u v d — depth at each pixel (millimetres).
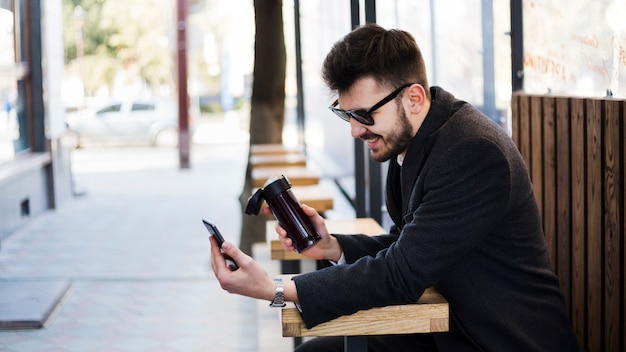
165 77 30672
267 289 2125
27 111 10008
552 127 3348
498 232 2199
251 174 6219
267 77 6113
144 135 22625
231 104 32219
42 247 8102
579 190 3129
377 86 2182
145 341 5031
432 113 2236
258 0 5930
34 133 10125
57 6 10680
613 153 2859
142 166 17203
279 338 4945
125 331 5242
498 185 2121
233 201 11547
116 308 5789
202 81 34625
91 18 30062
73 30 30047
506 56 3938
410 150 2256
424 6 5379
